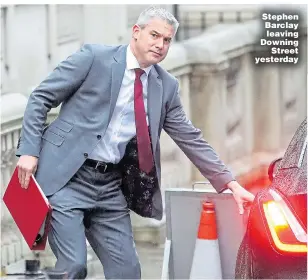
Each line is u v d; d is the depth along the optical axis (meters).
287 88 15.39
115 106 12.32
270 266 12.21
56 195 12.37
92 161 12.35
